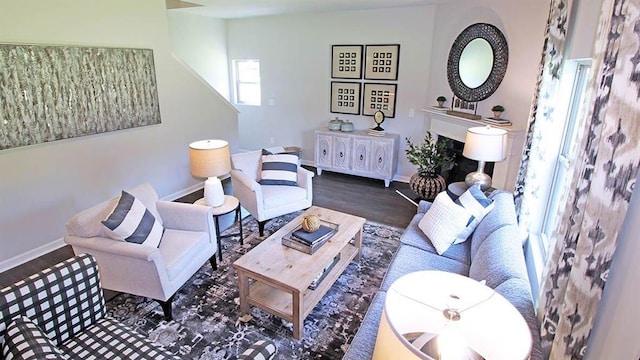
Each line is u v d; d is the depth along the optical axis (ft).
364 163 18.29
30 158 10.66
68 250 11.53
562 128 8.38
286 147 20.68
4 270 10.41
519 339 3.15
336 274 9.27
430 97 16.67
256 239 12.30
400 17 16.63
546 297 5.32
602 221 3.67
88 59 11.71
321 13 18.49
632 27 3.29
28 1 10.09
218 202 10.98
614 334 3.50
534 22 10.91
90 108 12.01
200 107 16.55
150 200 9.78
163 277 8.05
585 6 6.97
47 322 5.65
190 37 19.40
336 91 19.36
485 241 7.97
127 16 12.79
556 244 5.08
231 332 8.16
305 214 10.67
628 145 3.36
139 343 5.88
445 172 16.52
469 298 3.59
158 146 14.82
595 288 3.79
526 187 9.29
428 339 3.46
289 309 8.03
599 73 4.09
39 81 10.54
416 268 8.16
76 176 11.98
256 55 21.17
